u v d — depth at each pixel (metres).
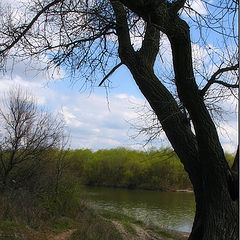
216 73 4.14
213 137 3.94
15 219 8.14
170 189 46.56
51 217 10.18
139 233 11.45
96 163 58.19
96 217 12.87
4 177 10.47
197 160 4.32
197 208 4.46
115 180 56.84
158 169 47.66
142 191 45.56
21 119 10.78
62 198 11.73
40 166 11.67
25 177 11.20
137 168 52.31
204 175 4.00
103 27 4.95
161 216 20.88
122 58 4.88
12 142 10.63
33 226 8.41
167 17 3.56
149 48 4.71
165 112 4.41
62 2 4.43
